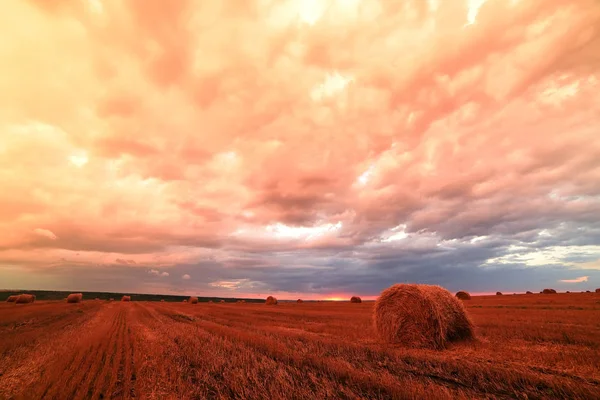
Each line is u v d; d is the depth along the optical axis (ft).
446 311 37.47
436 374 24.13
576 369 24.29
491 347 33.14
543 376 22.38
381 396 18.94
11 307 106.32
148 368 26.20
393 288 41.16
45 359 29.43
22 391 20.58
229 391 20.30
